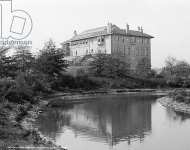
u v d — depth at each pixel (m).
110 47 104.88
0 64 53.84
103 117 35.62
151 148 21.22
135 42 113.06
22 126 25.39
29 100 42.47
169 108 44.44
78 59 105.94
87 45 115.06
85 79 81.88
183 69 105.44
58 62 75.00
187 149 20.89
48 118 33.97
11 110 31.67
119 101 56.53
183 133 26.11
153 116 36.22
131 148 21.38
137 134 25.94
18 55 69.69
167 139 23.94
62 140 23.58
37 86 56.19
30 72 61.34
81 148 21.41
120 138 24.42
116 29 108.88
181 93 50.81
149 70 105.75
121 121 32.84
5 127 22.17
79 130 27.66
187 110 40.34
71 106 47.44
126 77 95.56
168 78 97.19
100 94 75.06
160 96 68.88
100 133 26.33
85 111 41.22
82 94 71.81
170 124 30.61
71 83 77.06
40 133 25.52
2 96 35.25
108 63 93.12
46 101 50.97
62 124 30.38
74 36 129.12
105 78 89.94
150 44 119.19
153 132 26.64
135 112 40.22
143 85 92.25
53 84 69.94
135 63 111.94
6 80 43.09
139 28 119.38
